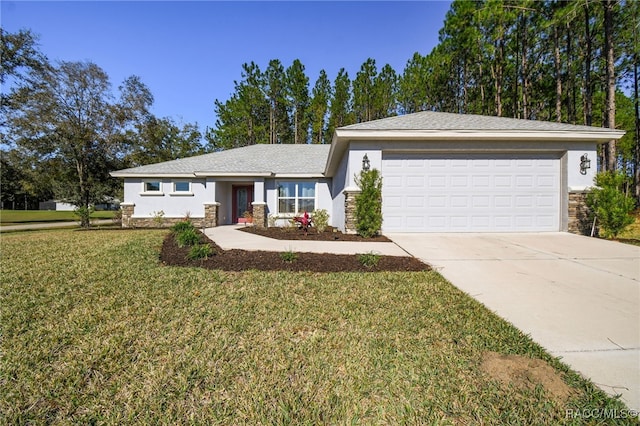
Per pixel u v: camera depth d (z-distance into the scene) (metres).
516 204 9.20
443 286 4.34
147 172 14.57
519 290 4.22
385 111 28.22
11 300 3.67
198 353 2.51
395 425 1.79
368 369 2.31
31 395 1.99
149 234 10.09
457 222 9.24
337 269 5.31
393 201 9.24
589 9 15.24
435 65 22.89
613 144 13.41
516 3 17.31
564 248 6.99
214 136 33.28
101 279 4.59
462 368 2.32
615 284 4.47
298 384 2.13
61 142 17.67
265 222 14.48
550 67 20.78
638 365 2.38
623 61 17.92
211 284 4.39
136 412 1.86
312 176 14.50
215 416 1.84
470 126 9.19
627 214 8.26
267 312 3.39
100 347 2.58
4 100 16.84
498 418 1.82
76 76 18.05
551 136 8.63
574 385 2.12
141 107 20.62
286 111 30.41
